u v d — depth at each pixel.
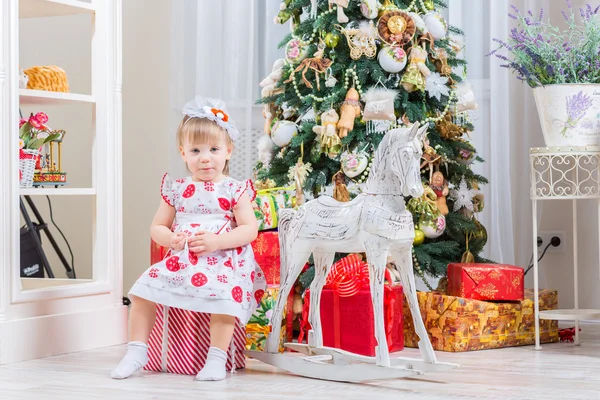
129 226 3.91
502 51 3.21
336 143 2.76
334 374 2.09
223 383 2.06
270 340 2.25
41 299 2.48
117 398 1.86
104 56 2.78
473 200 3.03
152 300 2.14
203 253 2.17
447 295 2.71
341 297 2.49
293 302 2.78
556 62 2.64
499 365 2.32
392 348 2.55
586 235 3.26
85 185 3.95
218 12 3.55
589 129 2.62
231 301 2.12
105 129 2.77
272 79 2.99
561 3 3.29
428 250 2.86
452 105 2.94
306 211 2.20
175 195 2.29
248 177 3.48
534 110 3.28
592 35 2.67
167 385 2.03
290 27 3.37
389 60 2.74
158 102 3.85
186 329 2.20
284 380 2.11
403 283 2.11
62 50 3.96
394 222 2.04
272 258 2.61
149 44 3.86
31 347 2.43
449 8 3.27
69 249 3.80
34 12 2.79
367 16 2.80
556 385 2.02
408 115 2.82
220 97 3.56
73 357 2.48
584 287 3.27
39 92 2.53
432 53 2.91
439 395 1.90
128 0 3.89
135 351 2.17
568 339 2.84
